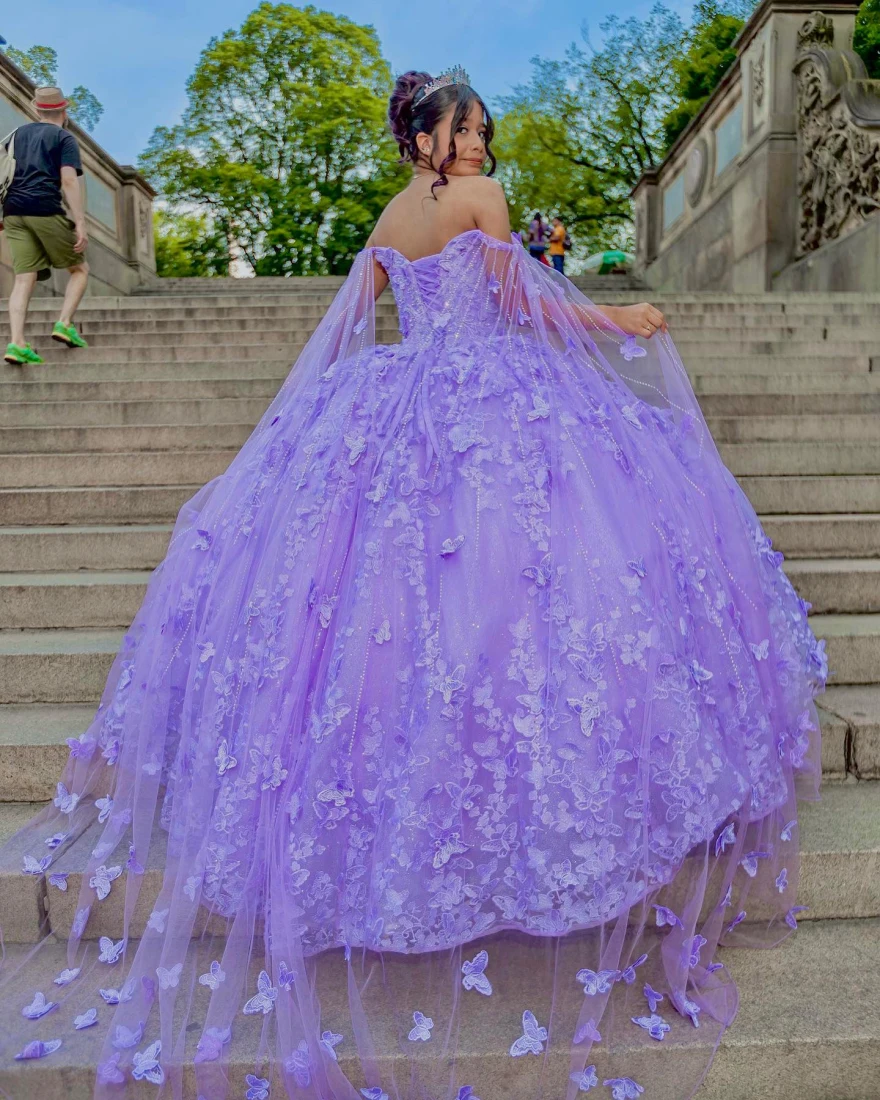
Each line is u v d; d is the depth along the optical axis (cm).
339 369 209
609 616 159
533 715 154
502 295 201
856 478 378
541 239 1410
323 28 2402
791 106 961
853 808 217
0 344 627
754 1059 158
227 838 161
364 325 220
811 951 184
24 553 344
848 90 844
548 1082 152
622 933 154
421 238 209
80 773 211
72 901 191
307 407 207
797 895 195
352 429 187
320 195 2436
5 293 830
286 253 2450
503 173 2538
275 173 2469
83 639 295
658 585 169
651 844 158
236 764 165
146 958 164
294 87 2381
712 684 172
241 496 202
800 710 202
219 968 158
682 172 1277
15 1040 161
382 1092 148
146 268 1327
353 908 155
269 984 153
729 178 1091
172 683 195
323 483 180
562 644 158
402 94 204
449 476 172
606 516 171
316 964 163
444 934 151
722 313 639
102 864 186
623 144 2494
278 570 176
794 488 377
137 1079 152
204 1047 152
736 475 408
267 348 592
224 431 443
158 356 589
